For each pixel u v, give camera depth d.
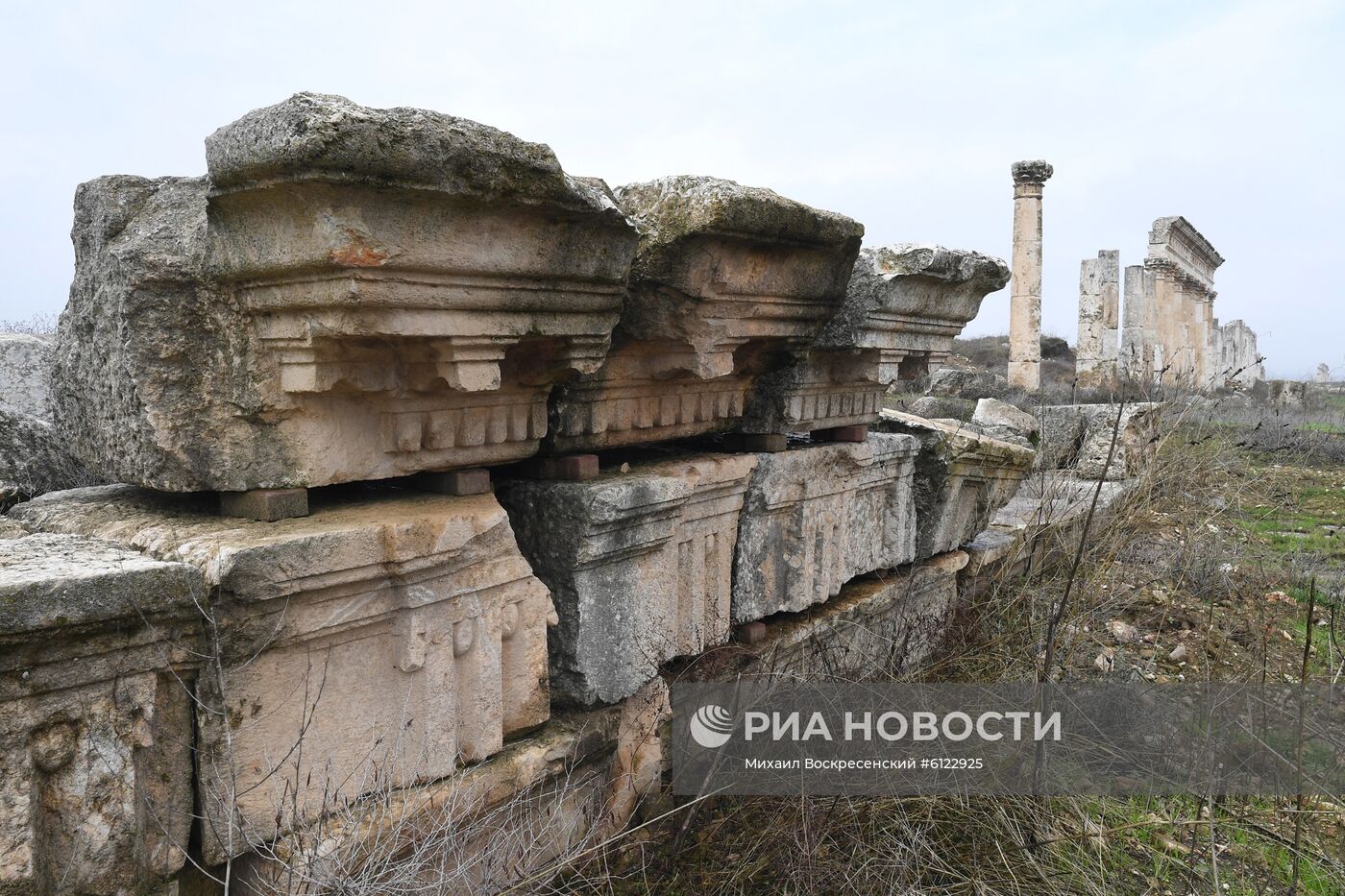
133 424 2.40
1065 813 3.56
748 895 2.96
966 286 4.53
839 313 4.04
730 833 3.18
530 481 3.18
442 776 2.62
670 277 3.06
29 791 1.80
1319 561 6.66
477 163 2.19
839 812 3.26
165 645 2.02
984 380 17.66
